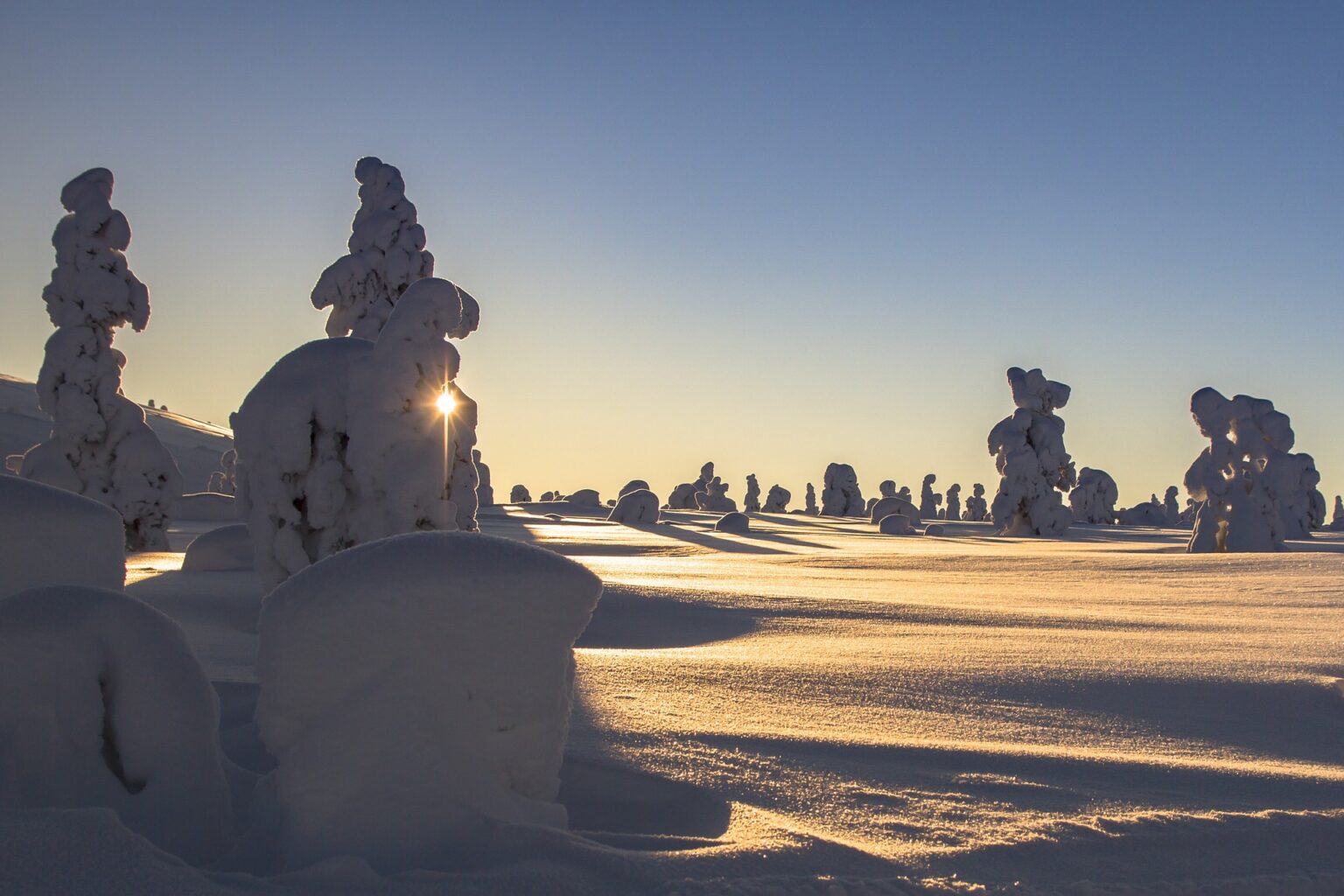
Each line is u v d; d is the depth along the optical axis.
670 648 11.25
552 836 4.61
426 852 4.68
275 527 12.45
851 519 66.69
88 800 5.12
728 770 6.09
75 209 27.09
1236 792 6.07
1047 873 4.79
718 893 4.17
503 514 50.47
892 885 4.39
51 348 26.61
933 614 13.66
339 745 4.75
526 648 5.00
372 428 12.18
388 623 4.84
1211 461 33.31
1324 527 65.62
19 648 5.11
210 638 11.44
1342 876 4.82
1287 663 10.09
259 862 4.86
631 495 49.38
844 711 7.89
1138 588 19.45
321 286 25.62
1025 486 48.28
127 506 26.72
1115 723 7.88
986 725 7.64
